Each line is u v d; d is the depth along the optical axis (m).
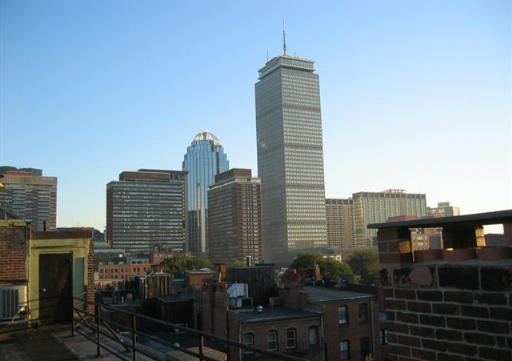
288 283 36.03
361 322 35.22
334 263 134.50
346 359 34.03
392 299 5.97
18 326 14.16
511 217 4.77
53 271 15.20
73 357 10.97
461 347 5.12
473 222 5.26
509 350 4.67
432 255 5.55
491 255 4.90
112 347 11.97
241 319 29.48
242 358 27.91
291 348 30.00
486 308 4.91
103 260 187.75
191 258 164.38
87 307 15.32
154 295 39.66
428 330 5.49
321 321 31.48
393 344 5.93
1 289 14.05
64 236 15.46
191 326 33.28
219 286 30.88
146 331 32.09
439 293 5.40
